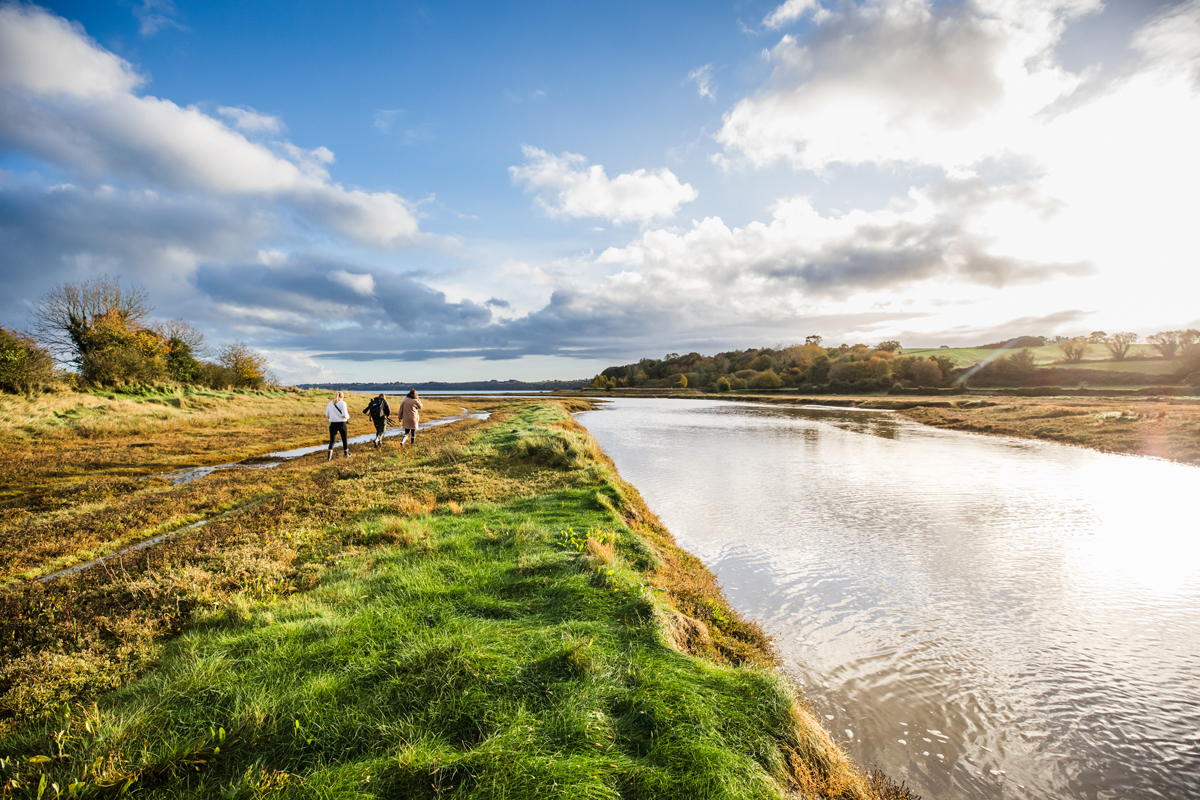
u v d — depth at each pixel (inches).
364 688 152.9
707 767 124.6
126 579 242.1
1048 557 370.0
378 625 192.1
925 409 1910.7
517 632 189.5
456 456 618.8
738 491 578.2
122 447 698.8
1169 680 221.0
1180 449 827.4
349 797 113.5
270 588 236.7
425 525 338.0
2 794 114.6
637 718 144.6
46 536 322.0
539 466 566.9
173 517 368.8
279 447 761.0
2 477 494.0
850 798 140.7
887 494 564.4
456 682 154.3
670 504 518.3
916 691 211.3
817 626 267.0
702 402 3088.1
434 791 115.6
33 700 152.1
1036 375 3388.3
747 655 223.5
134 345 1245.1
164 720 140.5
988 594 306.8
